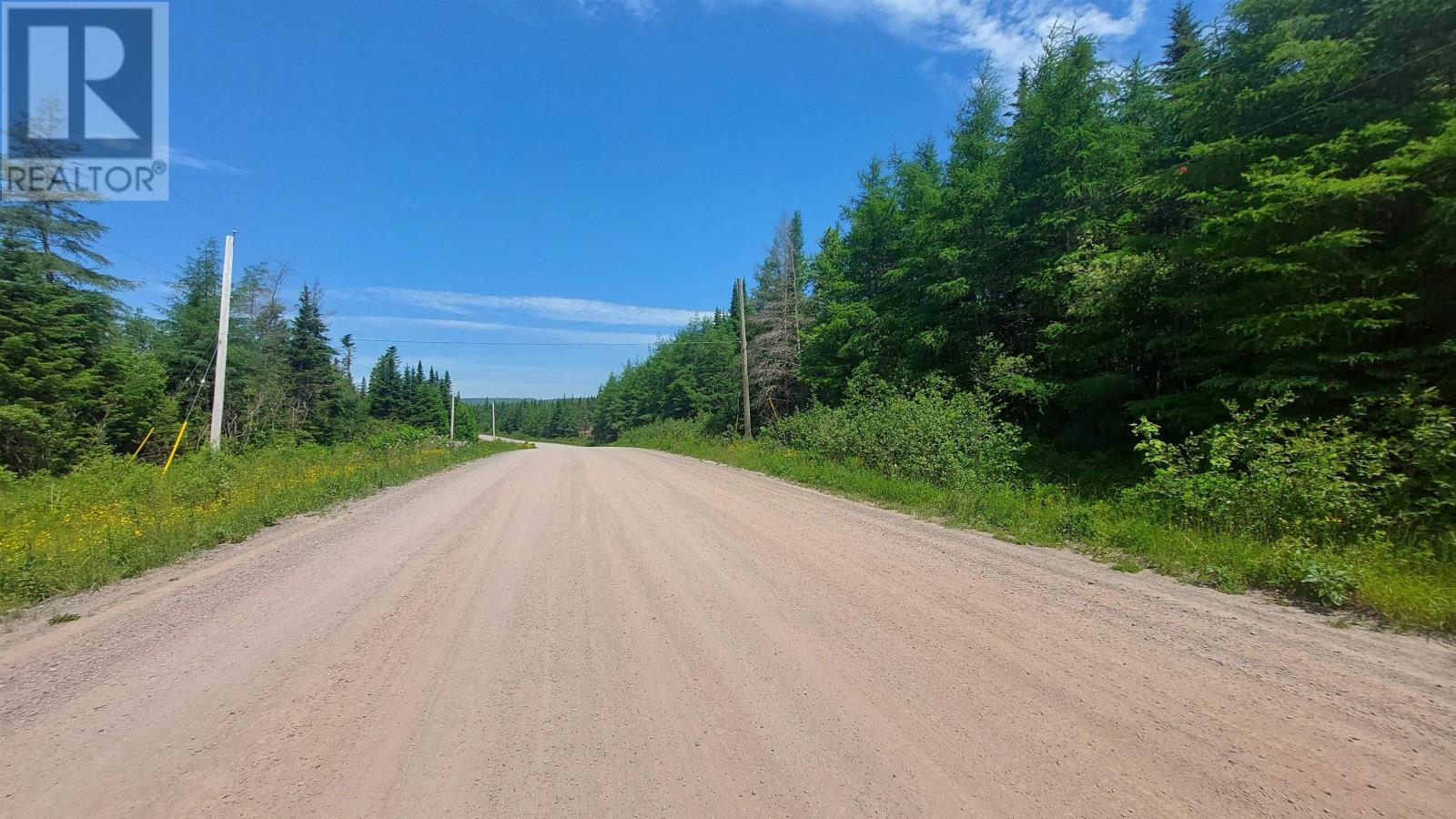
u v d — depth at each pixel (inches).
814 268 1291.8
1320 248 330.0
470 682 151.3
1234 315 387.9
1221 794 104.3
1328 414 356.5
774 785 108.4
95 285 753.0
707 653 169.0
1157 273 456.8
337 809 101.8
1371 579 208.4
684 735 125.7
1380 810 99.5
